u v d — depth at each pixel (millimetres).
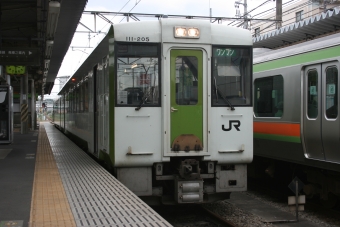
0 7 12273
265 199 8641
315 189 8148
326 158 7254
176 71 6398
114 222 4094
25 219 4348
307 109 7684
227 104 6598
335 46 6930
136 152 6324
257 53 10320
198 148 6453
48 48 15922
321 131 7250
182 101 6410
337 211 7641
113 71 6312
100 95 7883
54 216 4379
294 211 7270
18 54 13047
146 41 6332
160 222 4078
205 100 6480
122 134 6297
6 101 12148
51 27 12227
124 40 6285
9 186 6207
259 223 6672
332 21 10461
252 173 10414
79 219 4234
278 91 8602
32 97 27750
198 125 6465
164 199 6602
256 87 9555
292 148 8133
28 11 13242
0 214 4555
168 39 6348
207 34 6484
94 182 6223
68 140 16359
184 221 6816
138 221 4113
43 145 13797
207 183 6844
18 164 8789
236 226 6230
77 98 13180
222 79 6602
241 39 6680
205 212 7246
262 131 9195
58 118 26359
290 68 8156
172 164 6680
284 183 10328
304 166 8445
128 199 5086
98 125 8242
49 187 5969
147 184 6461
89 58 9680
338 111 6797
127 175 6422
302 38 12547
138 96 6352
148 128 6355
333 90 6969
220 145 6570
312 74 7582
